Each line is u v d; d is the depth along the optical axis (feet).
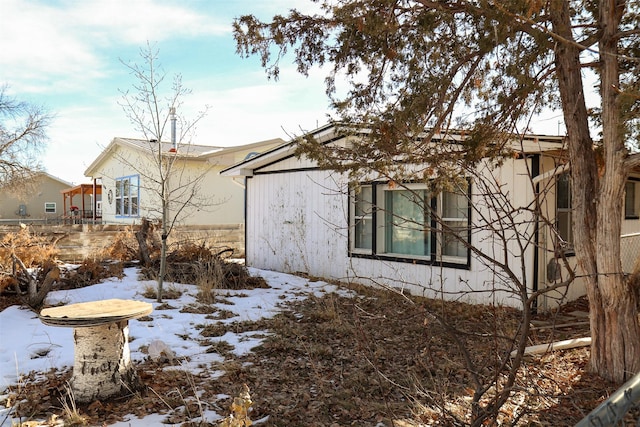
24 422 12.84
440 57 17.99
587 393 15.16
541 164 26.91
